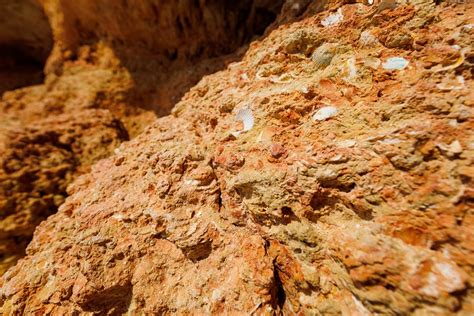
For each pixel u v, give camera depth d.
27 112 0.93
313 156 0.30
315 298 0.28
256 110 0.39
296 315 0.29
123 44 1.03
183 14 0.84
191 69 0.85
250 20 0.83
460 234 0.22
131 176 0.47
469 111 0.25
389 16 0.35
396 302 0.23
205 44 0.89
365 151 0.28
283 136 0.35
